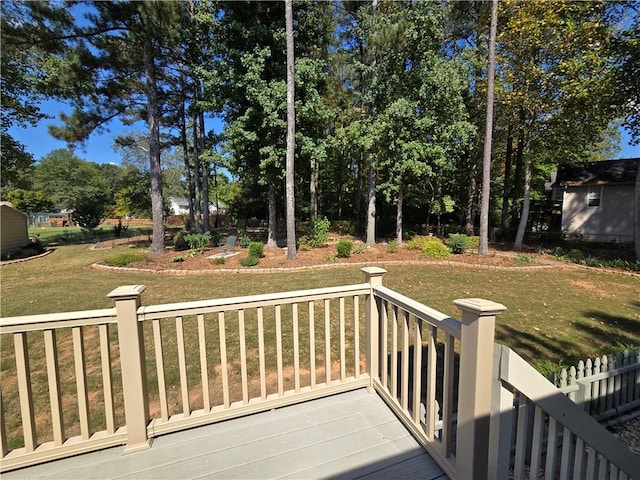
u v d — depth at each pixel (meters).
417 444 1.88
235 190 26.70
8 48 9.45
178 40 10.41
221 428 2.03
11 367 3.42
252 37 10.00
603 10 8.59
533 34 9.27
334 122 14.23
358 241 13.80
